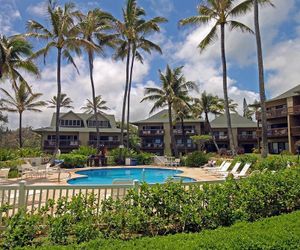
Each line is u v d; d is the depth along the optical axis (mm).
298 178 6340
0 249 4043
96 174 20703
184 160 24469
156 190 5125
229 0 19125
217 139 47500
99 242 3930
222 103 43094
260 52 16234
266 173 6395
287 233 3861
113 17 26297
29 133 61312
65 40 23109
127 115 27891
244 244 3490
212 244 3535
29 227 4316
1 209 5113
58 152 24344
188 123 47875
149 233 4906
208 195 5309
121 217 4777
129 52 26859
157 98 33906
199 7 19922
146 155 25953
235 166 15172
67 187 5781
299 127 33875
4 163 16172
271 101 38719
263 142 15836
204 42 20797
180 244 3670
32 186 5727
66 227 4445
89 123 46844
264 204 5648
